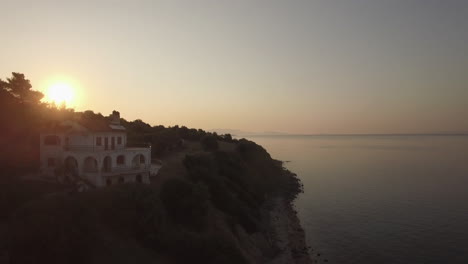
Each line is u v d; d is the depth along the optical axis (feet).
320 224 234.38
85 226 111.75
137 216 128.47
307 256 179.73
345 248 191.52
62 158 168.14
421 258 176.86
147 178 185.98
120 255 111.45
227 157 284.00
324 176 439.22
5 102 187.73
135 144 235.40
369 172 464.65
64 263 99.45
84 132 169.37
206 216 158.71
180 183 156.25
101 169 161.17
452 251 184.55
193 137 424.05
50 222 103.30
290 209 272.51
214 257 126.21
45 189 145.38
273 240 195.62
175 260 122.01
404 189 339.36
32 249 96.89
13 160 168.14
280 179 377.71
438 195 309.42
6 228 110.11
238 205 197.77
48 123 189.06
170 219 143.74
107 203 129.49
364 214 255.91
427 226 224.12
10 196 123.24
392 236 208.23
